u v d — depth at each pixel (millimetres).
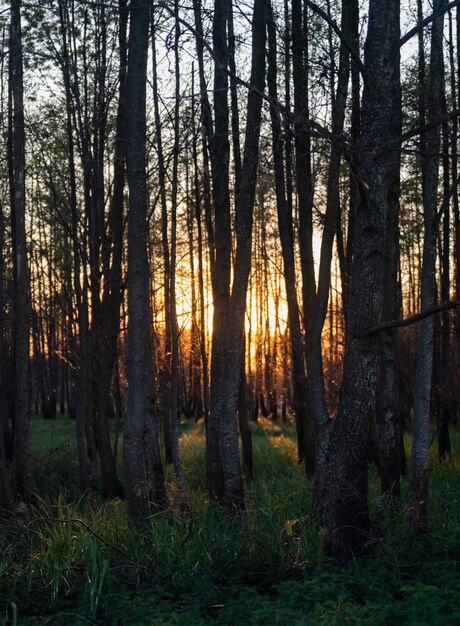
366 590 7008
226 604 6781
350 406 8523
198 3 13203
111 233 17359
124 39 14773
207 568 8016
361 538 8391
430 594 6383
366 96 8539
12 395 21750
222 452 11250
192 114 12539
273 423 38906
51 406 40688
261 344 41188
